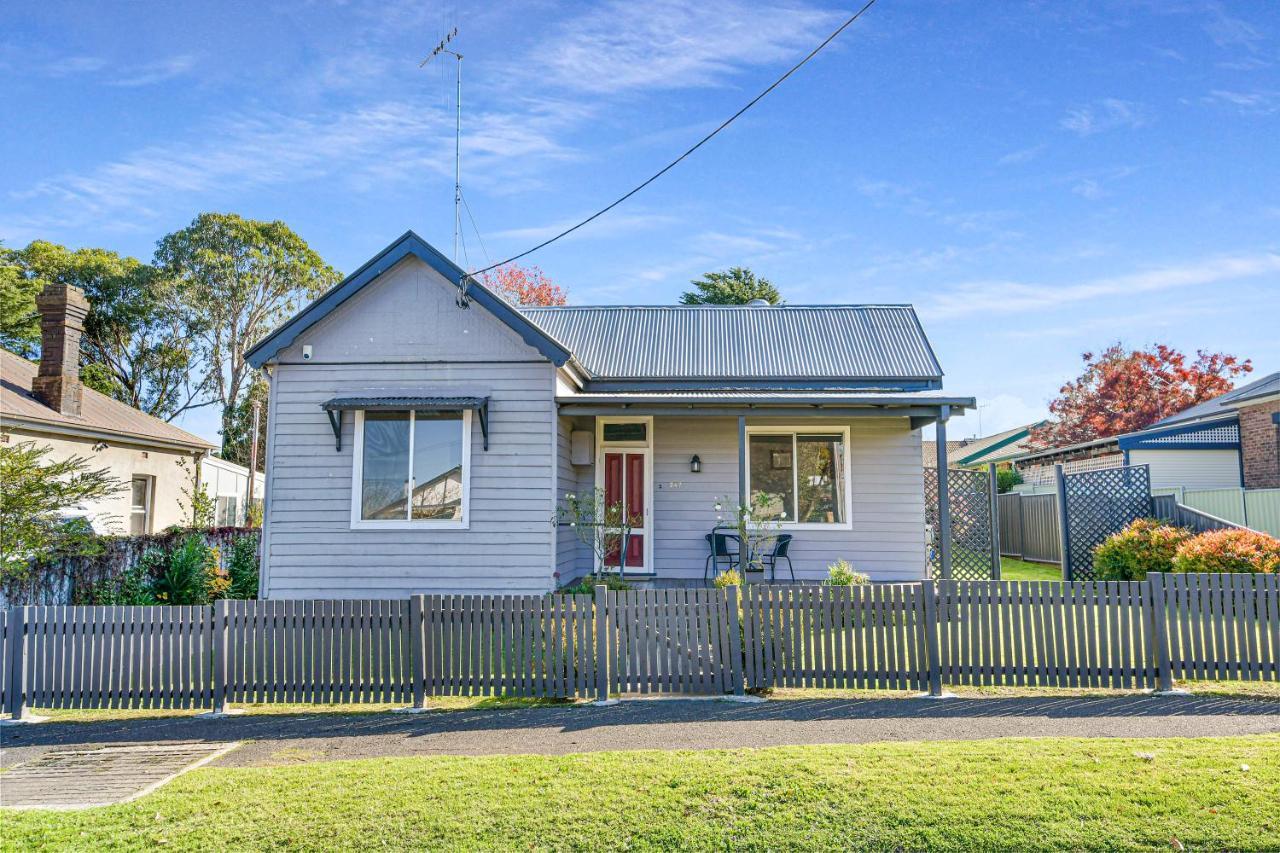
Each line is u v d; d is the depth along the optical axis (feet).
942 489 40.22
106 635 26.30
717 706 24.68
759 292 136.87
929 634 25.50
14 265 108.99
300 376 40.91
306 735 23.29
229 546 54.39
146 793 18.53
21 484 33.60
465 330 40.78
